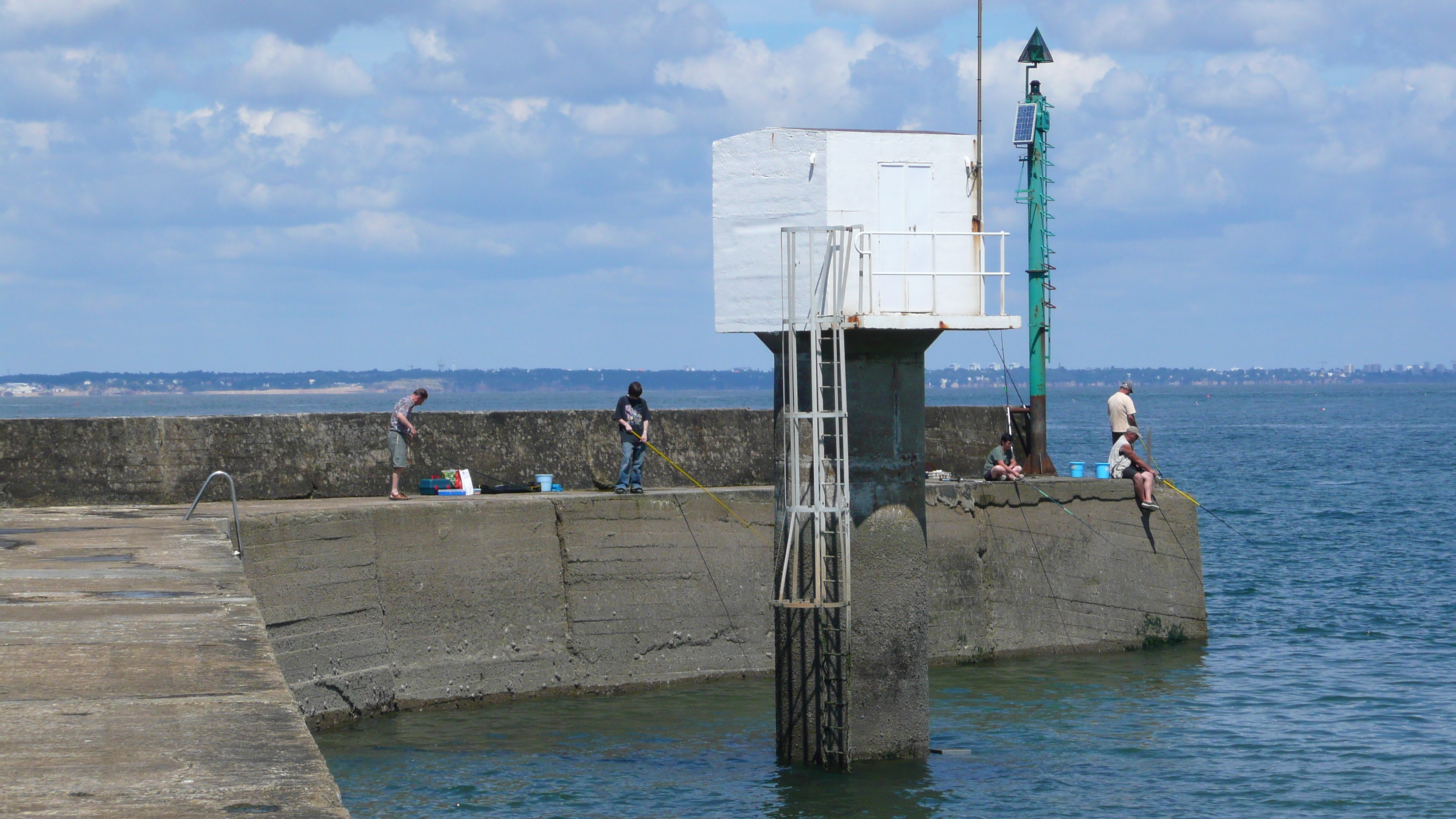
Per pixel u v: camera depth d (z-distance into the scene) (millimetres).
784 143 34938
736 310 36156
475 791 33844
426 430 48406
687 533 46594
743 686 46000
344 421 47156
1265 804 32875
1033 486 51625
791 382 34625
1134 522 53250
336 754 37031
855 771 35500
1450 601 60344
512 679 43375
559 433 50875
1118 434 54688
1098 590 52375
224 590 24484
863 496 35625
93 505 43375
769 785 34438
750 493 47750
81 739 13867
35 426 42938
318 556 39875
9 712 15047
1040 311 56969
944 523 49656
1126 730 39906
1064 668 49062
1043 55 56750
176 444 44562
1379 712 41469
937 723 40906
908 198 35000
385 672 41031
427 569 42125
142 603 22875
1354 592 63281
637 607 45500
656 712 42188
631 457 47156
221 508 41594
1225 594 63281
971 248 35375
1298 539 83688
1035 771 35688
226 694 16047
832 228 34219
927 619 36844
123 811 11430
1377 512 99875
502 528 43531
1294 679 46219
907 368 35906
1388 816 31953
